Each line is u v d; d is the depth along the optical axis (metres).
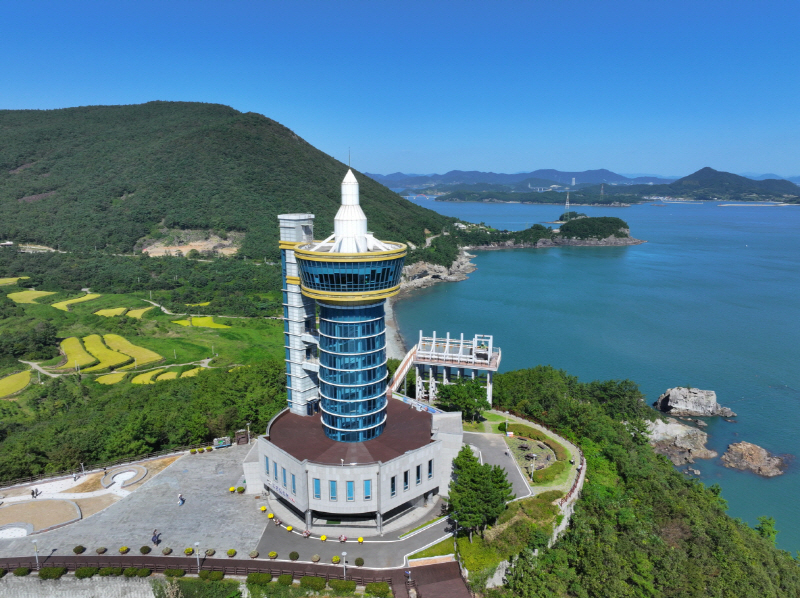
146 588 60.84
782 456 123.50
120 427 96.56
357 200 76.00
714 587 75.00
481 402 102.81
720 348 183.75
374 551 66.00
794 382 157.25
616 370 166.12
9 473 82.88
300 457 72.06
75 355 164.50
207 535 68.69
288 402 88.81
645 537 77.62
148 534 68.81
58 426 103.94
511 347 186.75
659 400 148.00
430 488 75.88
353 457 72.12
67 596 61.53
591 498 81.56
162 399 120.38
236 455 89.88
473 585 62.53
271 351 182.00
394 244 79.50
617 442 102.75
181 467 86.00
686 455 124.00
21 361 160.38
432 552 65.88
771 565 84.31
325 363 75.88
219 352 177.12
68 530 69.44
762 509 106.81
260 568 62.34
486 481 67.00
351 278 69.25
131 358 165.50
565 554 70.69
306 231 82.56
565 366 169.38
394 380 103.50
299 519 72.50
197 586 60.19
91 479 82.31
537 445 94.31
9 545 66.44
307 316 84.75
